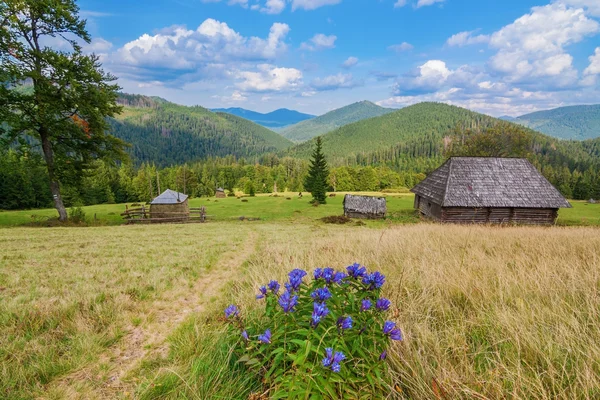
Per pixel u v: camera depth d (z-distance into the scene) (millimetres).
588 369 2074
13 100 20734
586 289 3676
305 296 2705
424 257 6320
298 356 2047
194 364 2891
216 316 4582
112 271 8031
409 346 2676
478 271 4980
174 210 39812
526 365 2344
